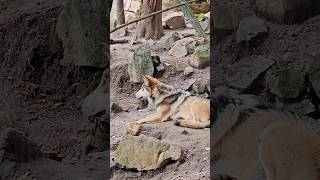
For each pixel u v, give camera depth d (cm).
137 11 790
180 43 630
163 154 367
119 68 575
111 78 575
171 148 373
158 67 579
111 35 721
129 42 689
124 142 377
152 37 692
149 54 577
